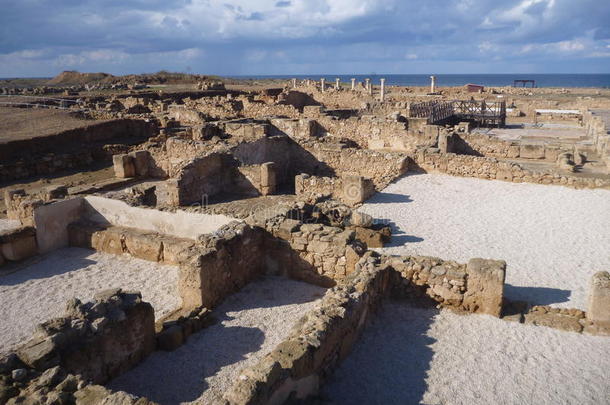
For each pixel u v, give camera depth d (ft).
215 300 36.37
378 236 43.68
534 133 113.09
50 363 23.77
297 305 36.58
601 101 148.97
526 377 25.66
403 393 24.36
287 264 41.09
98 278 42.65
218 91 193.57
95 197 52.03
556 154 83.76
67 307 27.32
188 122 117.50
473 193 61.46
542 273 38.32
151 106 139.33
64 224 50.55
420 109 114.21
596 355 27.48
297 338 24.04
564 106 153.07
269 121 96.53
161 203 66.44
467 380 25.41
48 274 43.70
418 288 34.06
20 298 38.91
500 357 27.45
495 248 43.45
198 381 27.55
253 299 37.68
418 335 29.94
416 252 42.68
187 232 47.80
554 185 64.18
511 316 31.60
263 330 33.04
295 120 95.14
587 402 23.70
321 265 39.50
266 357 22.25
